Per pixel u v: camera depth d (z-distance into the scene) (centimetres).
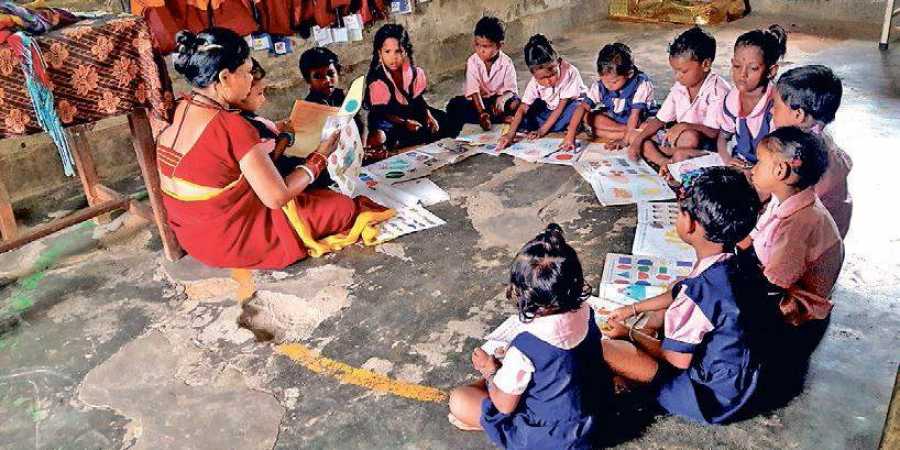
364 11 526
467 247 335
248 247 321
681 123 395
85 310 307
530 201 376
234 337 283
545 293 188
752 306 211
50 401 255
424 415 237
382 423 235
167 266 336
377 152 436
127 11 418
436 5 604
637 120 428
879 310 271
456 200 381
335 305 298
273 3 473
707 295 207
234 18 453
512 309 287
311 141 360
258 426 237
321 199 338
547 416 204
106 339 287
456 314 287
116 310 305
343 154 329
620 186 383
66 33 274
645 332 257
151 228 373
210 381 260
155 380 262
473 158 433
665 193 371
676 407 224
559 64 448
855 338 257
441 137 470
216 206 307
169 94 304
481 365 231
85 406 252
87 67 283
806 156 229
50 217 395
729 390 217
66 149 291
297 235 330
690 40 368
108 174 444
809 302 260
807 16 732
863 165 393
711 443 218
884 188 365
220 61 286
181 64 288
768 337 224
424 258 329
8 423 246
